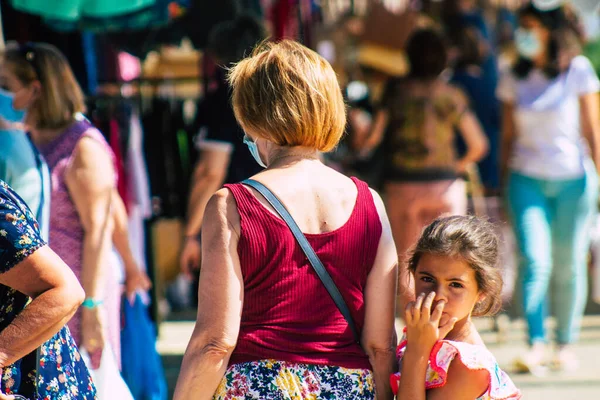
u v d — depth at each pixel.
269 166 7.39
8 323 7.44
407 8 28.98
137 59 20.25
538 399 15.81
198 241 14.99
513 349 19.30
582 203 17.20
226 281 6.95
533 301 17.14
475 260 7.33
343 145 24.61
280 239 7.01
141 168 16.66
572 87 16.97
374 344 7.39
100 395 10.78
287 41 7.49
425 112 17.78
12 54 10.84
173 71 22.12
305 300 7.08
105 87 17.80
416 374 7.27
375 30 28.55
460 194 18.30
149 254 18.61
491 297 7.56
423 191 17.94
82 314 10.84
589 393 16.09
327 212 7.23
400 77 18.17
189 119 21.16
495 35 29.84
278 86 7.20
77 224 10.88
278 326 7.04
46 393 7.51
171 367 18.23
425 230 7.72
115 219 12.98
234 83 7.48
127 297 13.30
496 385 7.32
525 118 17.06
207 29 17.78
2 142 9.47
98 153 10.94
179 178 18.77
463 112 17.86
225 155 14.34
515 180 17.33
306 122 7.21
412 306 7.31
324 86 7.30
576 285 17.48
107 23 14.73
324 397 7.02
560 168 16.98
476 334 7.69
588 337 20.36
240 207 7.04
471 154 18.16
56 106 10.85
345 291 7.22
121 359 13.24
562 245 17.36
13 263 7.14
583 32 19.39
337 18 31.33
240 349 7.07
